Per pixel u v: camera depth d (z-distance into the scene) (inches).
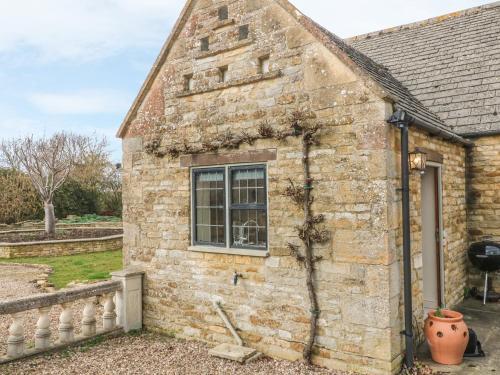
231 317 256.2
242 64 252.8
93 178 1229.1
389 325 194.9
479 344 221.3
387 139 199.8
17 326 240.8
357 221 205.2
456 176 320.8
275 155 236.1
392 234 200.4
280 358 233.3
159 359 241.6
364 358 202.1
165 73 294.2
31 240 718.5
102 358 244.4
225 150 259.1
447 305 290.4
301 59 227.5
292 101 230.2
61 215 1174.3
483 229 341.4
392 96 201.2
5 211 1020.5
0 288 442.9
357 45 533.0
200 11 275.3
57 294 256.1
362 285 202.8
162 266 293.9
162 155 293.7
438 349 205.6
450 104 367.2
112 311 289.4
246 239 252.8
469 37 430.3
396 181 207.0
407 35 496.7
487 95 355.9
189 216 279.6
